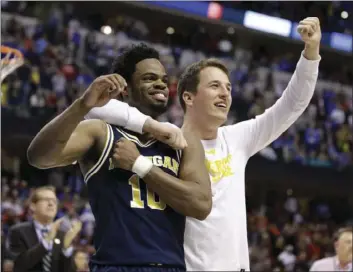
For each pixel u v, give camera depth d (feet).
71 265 15.52
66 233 15.65
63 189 41.52
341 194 56.80
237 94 50.83
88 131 7.57
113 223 7.45
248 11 56.24
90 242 35.27
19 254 15.08
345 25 59.06
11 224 34.06
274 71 56.85
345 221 56.59
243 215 10.03
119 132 7.81
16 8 48.83
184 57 53.47
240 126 10.59
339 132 52.85
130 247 7.34
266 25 56.70
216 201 9.79
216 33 60.85
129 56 8.36
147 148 7.87
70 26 49.16
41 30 46.19
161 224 7.57
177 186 7.54
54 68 42.83
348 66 61.36
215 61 10.16
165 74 8.43
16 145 43.11
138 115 7.83
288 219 51.60
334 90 57.93
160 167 7.78
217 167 9.99
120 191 7.54
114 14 56.54
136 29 53.78
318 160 50.26
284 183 53.16
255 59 59.11
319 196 57.67
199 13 54.80
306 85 9.84
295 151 49.42
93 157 7.67
